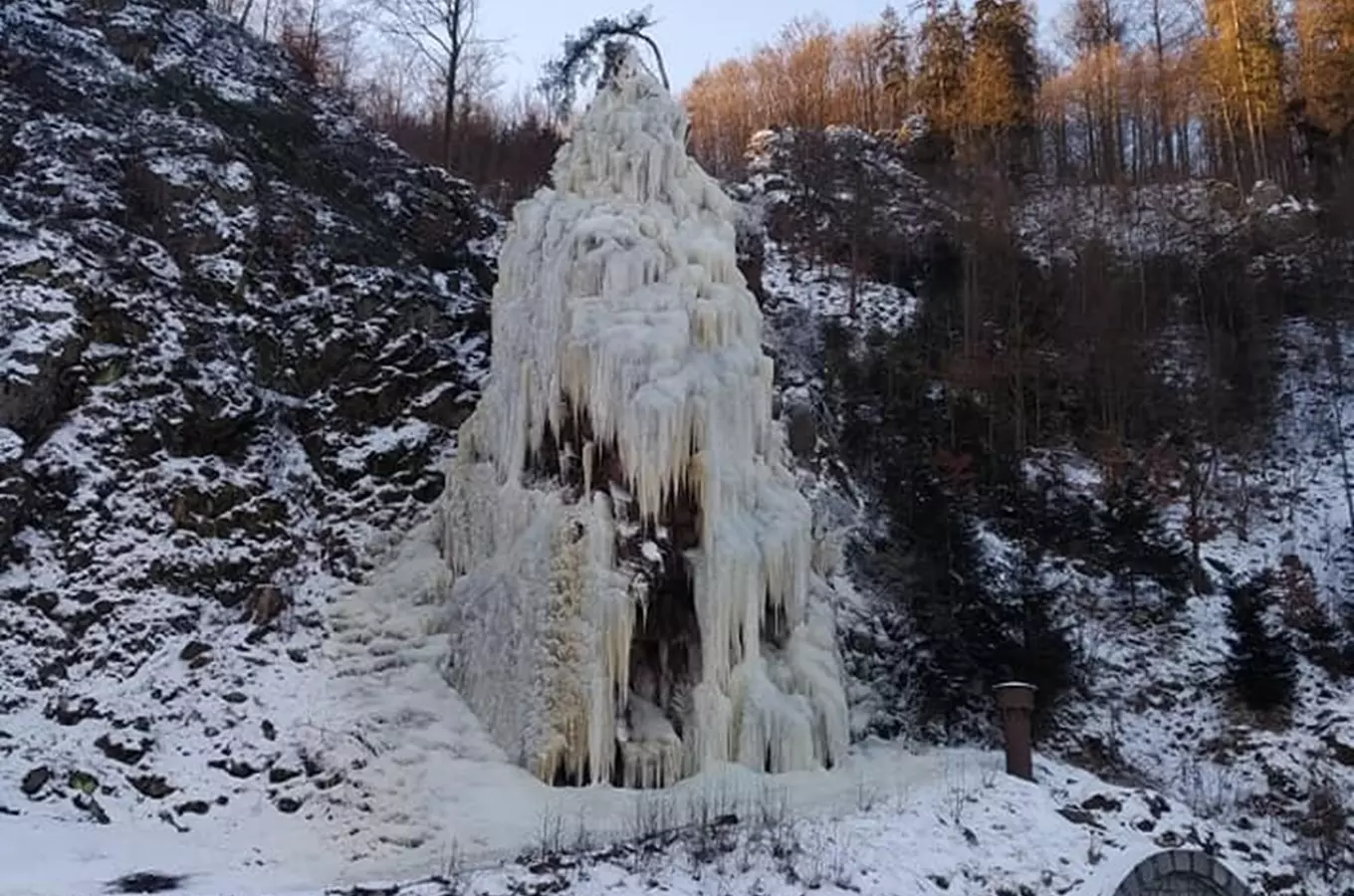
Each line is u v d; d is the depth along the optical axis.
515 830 14.42
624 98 20.66
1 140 23.39
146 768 15.78
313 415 22.81
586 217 18.73
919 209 43.00
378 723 16.61
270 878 13.45
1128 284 36.91
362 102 42.69
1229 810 19.89
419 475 22.16
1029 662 21.22
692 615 16.91
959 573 22.77
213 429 21.17
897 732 19.95
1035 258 39.38
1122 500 26.50
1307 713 22.00
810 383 29.48
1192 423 31.06
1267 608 24.38
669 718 16.52
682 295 17.95
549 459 18.09
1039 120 53.88
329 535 20.78
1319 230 38.41
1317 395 32.94
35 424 19.31
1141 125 53.81
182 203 24.33
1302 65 49.66
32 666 16.89
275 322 23.89
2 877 12.44
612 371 17.12
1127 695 22.52
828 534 23.19
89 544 18.56
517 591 16.88
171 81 28.50
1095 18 64.75
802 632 17.77
